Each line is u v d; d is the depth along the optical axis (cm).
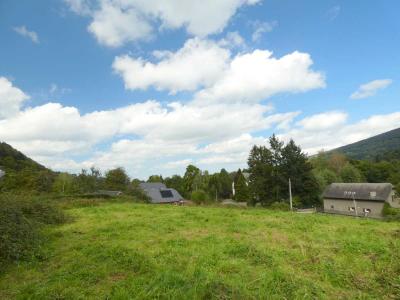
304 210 4047
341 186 4462
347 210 4212
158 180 7969
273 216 1309
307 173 4116
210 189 6594
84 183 4081
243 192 5762
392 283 489
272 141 4244
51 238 845
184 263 595
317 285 484
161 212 1470
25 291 479
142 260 604
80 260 623
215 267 571
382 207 3766
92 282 510
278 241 794
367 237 831
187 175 6938
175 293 443
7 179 3616
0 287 505
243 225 1030
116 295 447
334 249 701
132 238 833
